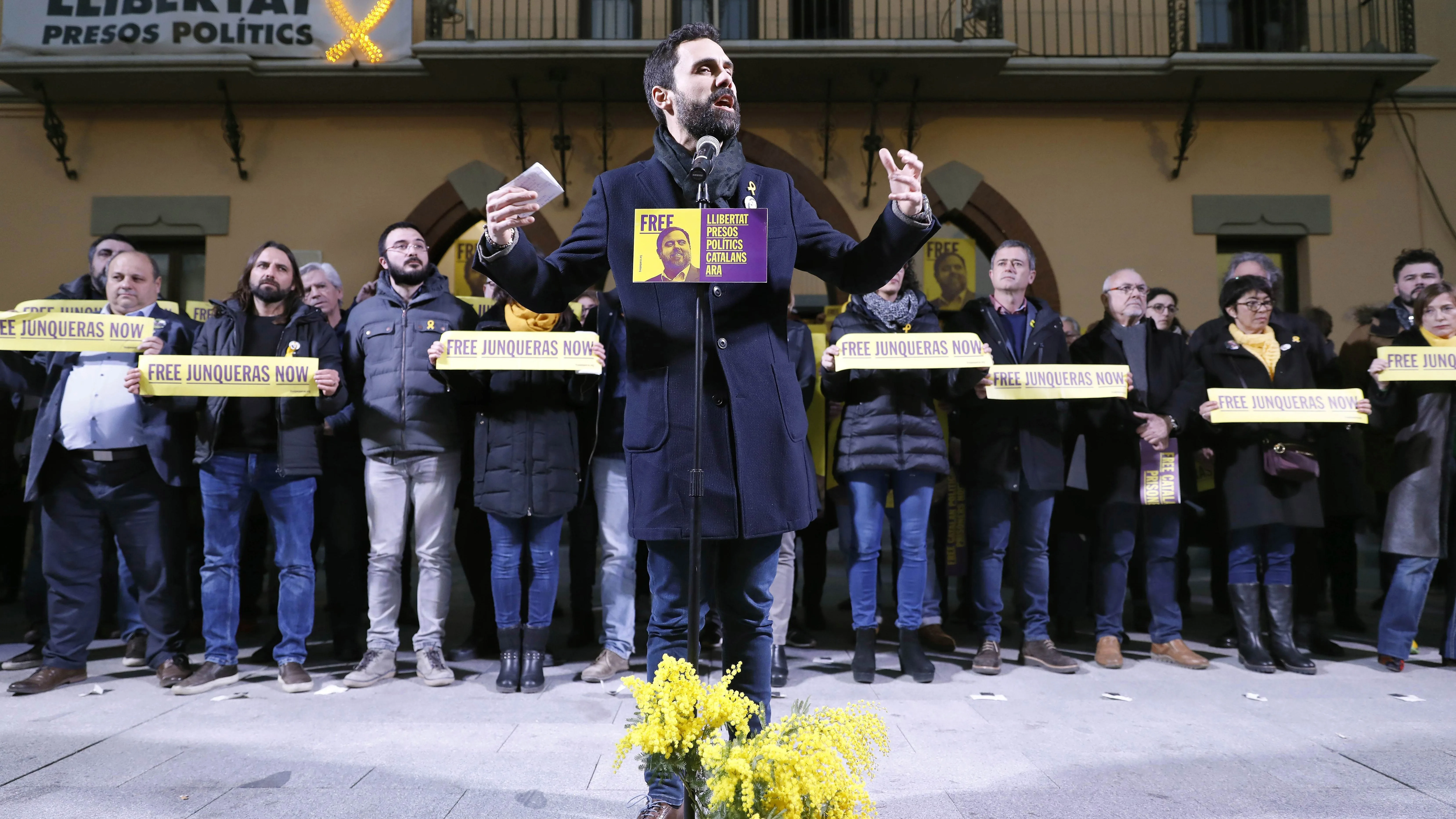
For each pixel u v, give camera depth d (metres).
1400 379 4.07
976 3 9.00
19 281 9.41
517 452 3.77
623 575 4.08
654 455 2.00
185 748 2.94
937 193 9.48
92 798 2.46
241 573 5.35
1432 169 9.55
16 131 9.51
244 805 2.39
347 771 2.69
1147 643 4.96
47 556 3.96
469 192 9.48
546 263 1.99
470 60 8.74
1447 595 4.37
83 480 3.96
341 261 9.44
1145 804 2.44
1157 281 9.47
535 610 3.84
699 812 1.70
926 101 9.52
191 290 9.66
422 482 3.94
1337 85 9.18
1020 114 9.56
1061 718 3.34
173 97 9.34
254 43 8.96
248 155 9.49
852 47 8.66
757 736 1.71
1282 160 9.55
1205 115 9.57
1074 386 4.02
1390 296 9.44
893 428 3.99
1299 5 9.55
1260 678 4.05
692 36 2.11
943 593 5.88
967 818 2.32
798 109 9.56
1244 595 4.29
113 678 4.12
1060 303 9.42
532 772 2.67
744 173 2.11
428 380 3.92
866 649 4.01
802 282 9.62
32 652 4.43
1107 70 9.01
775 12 9.43
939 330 4.27
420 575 3.98
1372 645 4.91
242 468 3.90
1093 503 4.43
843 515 4.48
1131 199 9.52
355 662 4.41
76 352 3.80
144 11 8.88
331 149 9.52
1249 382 4.27
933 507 5.70
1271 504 4.17
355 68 8.97
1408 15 9.06
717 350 1.98
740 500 1.95
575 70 8.94
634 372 2.05
